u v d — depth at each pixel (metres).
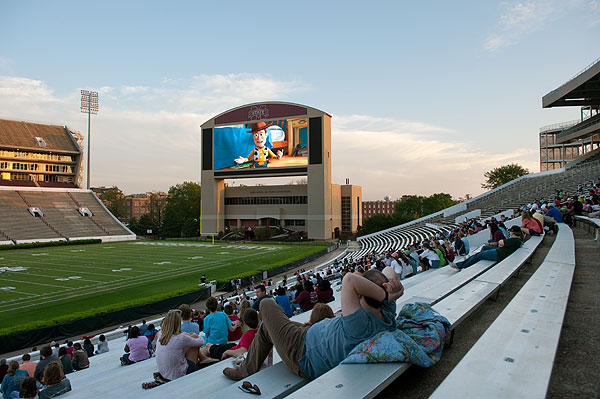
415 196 133.75
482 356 2.86
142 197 172.50
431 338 3.38
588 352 3.57
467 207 53.59
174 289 28.78
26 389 6.73
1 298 25.78
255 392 3.16
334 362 3.22
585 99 38.06
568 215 20.55
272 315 3.61
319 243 71.25
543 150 85.19
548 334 3.29
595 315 4.79
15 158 84.19
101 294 26.98
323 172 73.69
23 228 67.25
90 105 82.88
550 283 5.44
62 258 46.47
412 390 3.09
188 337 5.25
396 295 3.33
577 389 2.83
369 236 73.06
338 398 2.48
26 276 33.88
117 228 80.19
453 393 2.32
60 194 81.56
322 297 11.10
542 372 2.57
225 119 79.88
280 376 3.49
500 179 88.19
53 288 28.92
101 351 14.12
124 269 38.00
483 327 4.73
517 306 4.23
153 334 13.15
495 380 2.47
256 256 49.34
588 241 13.80
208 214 82.62
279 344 3.49
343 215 92.00
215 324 7.50
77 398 5.75
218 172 80.62
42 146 86.75
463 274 7.61
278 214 84.38
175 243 71.62
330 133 77.00
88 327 18.80
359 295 3.16
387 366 2.93
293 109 74.81
